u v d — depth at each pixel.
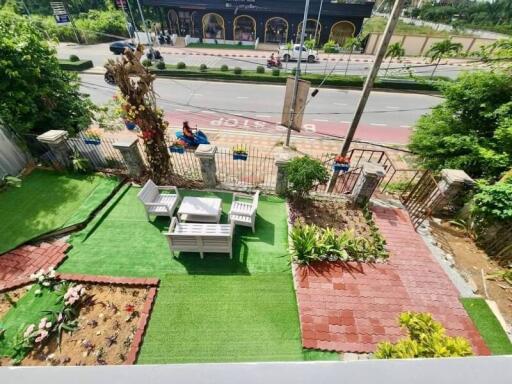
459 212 6.43
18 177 7.03
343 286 4.93
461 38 24.78
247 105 14.93
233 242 5.78
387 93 17.38
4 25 6.87
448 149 7.22
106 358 3.84
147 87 6.07
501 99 6.94
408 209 6.90
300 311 4.50
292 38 27.59
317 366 0.82
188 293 4.69
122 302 4.53
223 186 7.44
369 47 26.20
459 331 4.32
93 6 36.12
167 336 4.11
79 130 8.48
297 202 6.97
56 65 7.69
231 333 4.18
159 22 30.11
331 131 12.67
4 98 6.61
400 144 11.73
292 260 5.37
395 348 2.65
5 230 5.65
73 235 5.70
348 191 7.55
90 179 7.21
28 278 4.76
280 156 6.71
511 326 4.43
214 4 25.11
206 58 23.00
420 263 5.43
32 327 3.99
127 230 5.91
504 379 0.81
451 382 0.80
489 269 5.33
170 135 11.52
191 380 0.80
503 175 6.03
